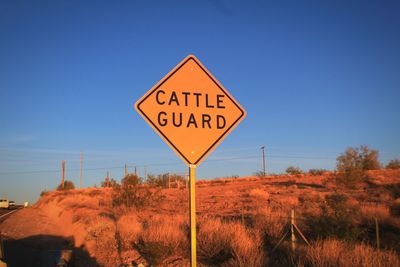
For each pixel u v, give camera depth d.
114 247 17.80
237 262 12.01
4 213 54.38
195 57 7.09
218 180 70.25
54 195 69.94
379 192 32.50
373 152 49.59
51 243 23.36
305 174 64.31
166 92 6.89
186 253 15.13
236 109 7.14
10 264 17.09
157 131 6.77
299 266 10.81
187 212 27.61
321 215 14.96
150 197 35.09
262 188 45.81
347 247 11.84
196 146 6.89
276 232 15.86
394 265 10.48
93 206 38.41
